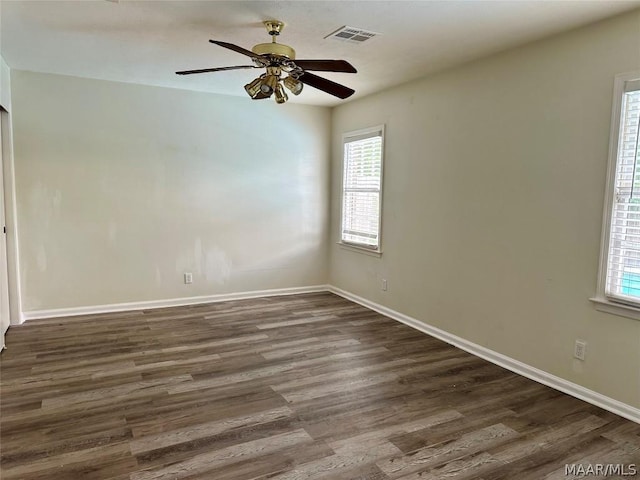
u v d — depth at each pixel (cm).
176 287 523
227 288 553
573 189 300
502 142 350
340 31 310
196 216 526
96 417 264
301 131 578
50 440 238
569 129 301
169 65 411
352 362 359
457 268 399
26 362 345
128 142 484
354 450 234
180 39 338
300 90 314
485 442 244
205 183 527
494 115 356
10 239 431
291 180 579
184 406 279
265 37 329
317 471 216
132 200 491
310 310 513
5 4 274
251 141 549
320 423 262
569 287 305
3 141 422
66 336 406
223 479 208
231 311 503
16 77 431
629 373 273
